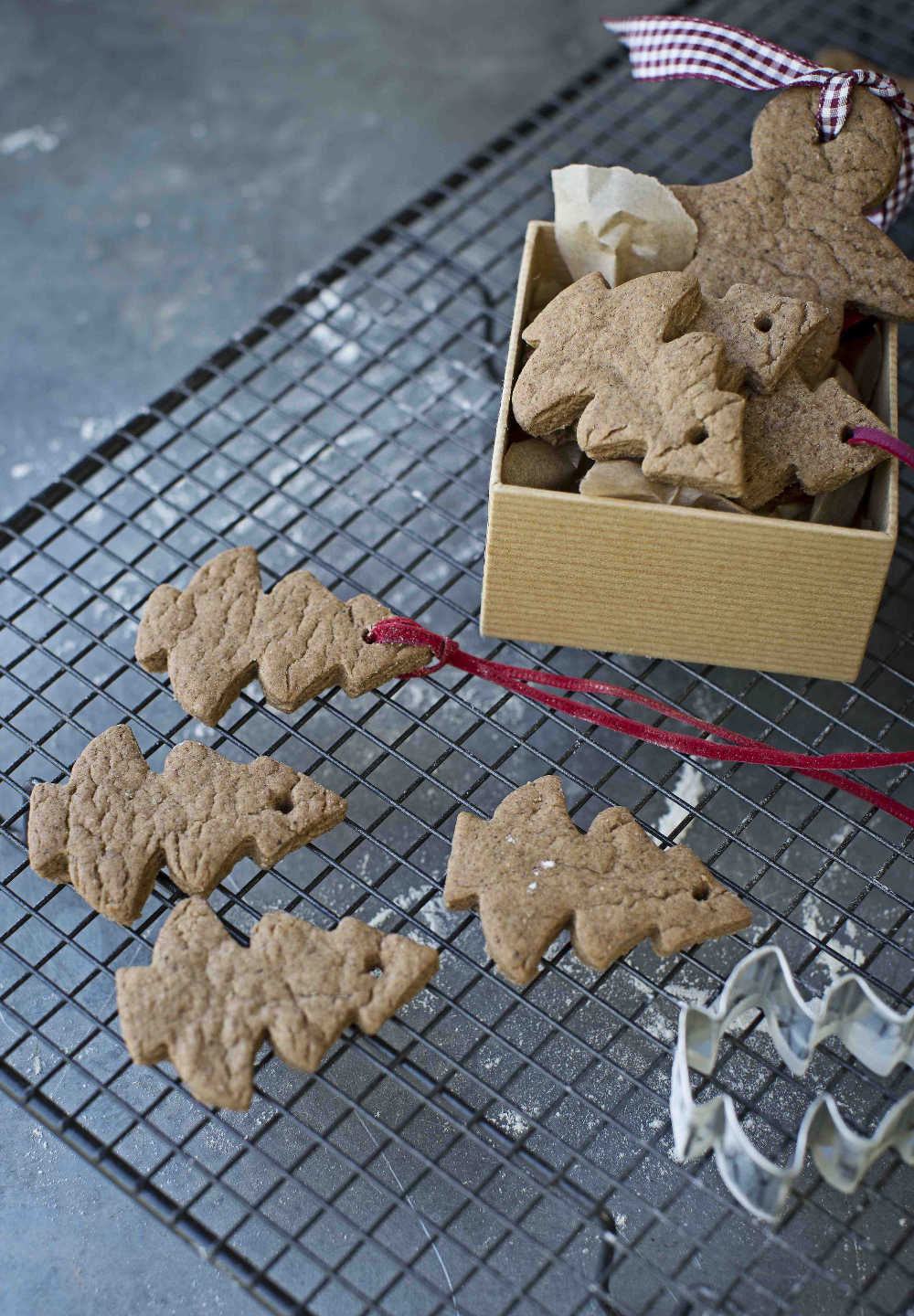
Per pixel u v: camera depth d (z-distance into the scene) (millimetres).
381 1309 591
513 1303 592
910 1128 596
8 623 692
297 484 847
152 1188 604
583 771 766
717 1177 690
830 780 662
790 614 655
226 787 639
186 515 718
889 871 746
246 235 968
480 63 1062
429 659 662
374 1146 698
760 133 676
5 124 1031
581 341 640
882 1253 599
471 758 662
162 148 1017
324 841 755
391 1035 714
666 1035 711
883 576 638
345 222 974
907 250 836
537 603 667
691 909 620
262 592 671
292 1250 690
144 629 665
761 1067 704
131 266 957
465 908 632
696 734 765
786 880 744
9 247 964
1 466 889
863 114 673
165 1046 605
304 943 617
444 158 1011
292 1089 707
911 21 904
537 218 926
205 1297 691
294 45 1075
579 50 1067
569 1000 719
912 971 728
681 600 657
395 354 890
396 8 1092
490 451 809
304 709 781
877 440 630
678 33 684
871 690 767
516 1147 609
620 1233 682
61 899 754
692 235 665
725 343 642
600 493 635
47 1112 614
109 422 902
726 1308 594
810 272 660
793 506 654
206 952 615
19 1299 693
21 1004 735
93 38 1078
